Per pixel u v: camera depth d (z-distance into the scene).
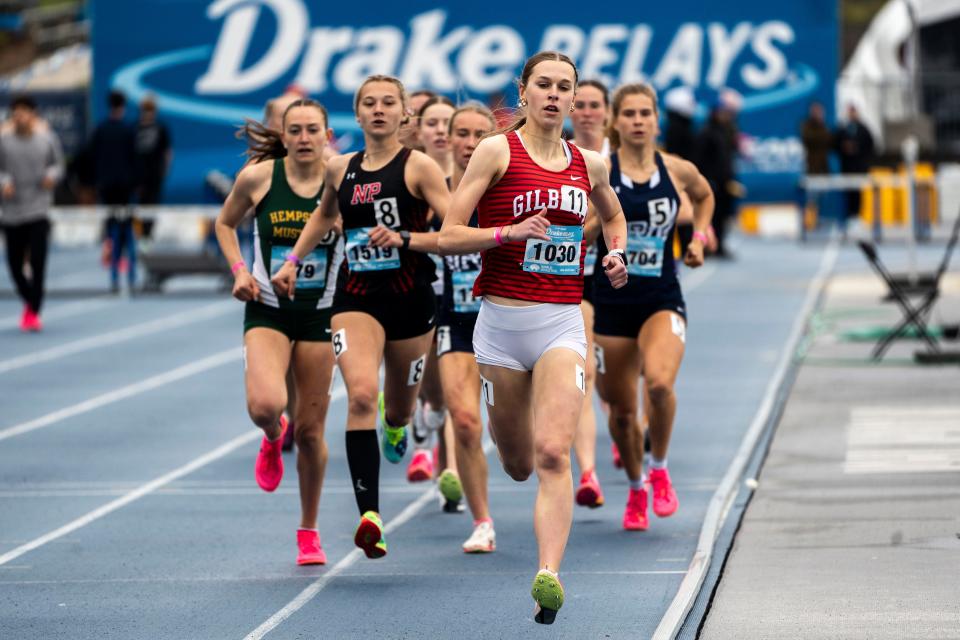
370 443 24.33
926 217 92.38
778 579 24.11
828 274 74.50
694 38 100.56
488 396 22.30
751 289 69.25
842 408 39.97
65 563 26.69
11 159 60.09
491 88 100.56
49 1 165.75
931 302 47.94
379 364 25.00
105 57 103.38
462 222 21.42
